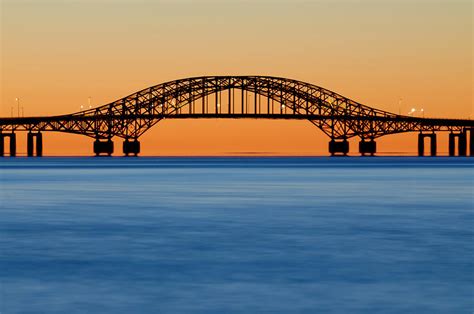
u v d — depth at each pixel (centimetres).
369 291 4788
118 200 11838
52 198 12294
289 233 7494
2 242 6856
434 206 10750
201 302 4516
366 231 7656
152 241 6919
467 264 5688
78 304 4469
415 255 6097
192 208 10338
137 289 4841
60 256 6066
